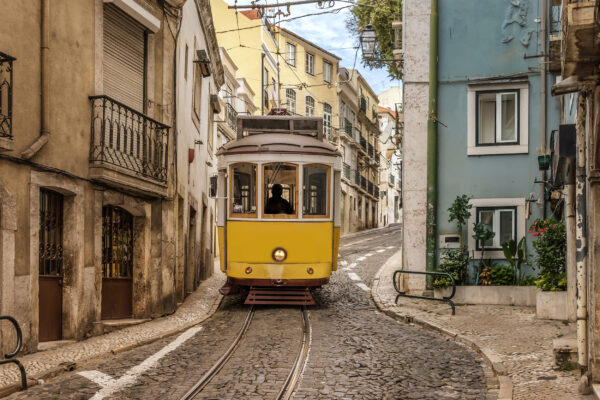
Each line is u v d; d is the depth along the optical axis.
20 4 9.05
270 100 43.88
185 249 16.39
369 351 9.52
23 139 9.02
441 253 15.21
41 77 9.43
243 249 13.79
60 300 10.27
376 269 21.98
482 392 7.36
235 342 10.19
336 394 7.16
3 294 8.57
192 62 17.73
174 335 11.19
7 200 8.66
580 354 7.40
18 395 7.08
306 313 13.23
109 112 11.47
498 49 15.30
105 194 11.27
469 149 15.30
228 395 7.05
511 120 15.21
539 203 14.86
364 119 59.66
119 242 12.31
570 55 6.21
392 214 73.00
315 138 15.04
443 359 9.05
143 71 13.08
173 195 13.69
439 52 15.56
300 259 13.74
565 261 12.42
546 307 11.98
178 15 14.37
